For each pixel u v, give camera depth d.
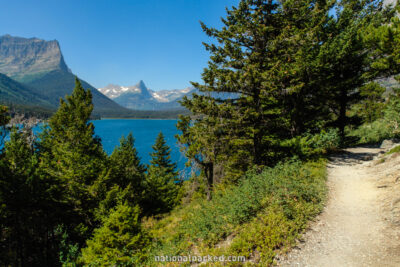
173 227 14.53
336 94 23.17
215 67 15.66
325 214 8.16
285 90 15.86
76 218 21.11
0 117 17.28
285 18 14.81
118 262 10.84
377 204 8.26
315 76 17.47
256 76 13.66
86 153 21.92
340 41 16.44
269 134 17.33
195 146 19.19
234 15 14.91
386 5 20.61
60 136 23.23
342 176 12.45
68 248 16.02
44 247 18.66
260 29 13.68
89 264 11.55
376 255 5.57
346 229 7.02
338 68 20.83
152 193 31.58
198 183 29.78
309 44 14.77
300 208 8.10
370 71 20.28
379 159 13.53
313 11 14.68
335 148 19.50
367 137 25.14
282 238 6.60
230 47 14.71
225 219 8.93
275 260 5.90
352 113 42.09
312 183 10.33
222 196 13.17
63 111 25.06
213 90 15.10
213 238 8.22
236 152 18.25
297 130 18.91
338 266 5.45
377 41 15.33
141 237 12.47
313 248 6.25
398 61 14.70
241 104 15.71
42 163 22.55
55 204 19.84
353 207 8.55
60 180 20.39
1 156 18.33
